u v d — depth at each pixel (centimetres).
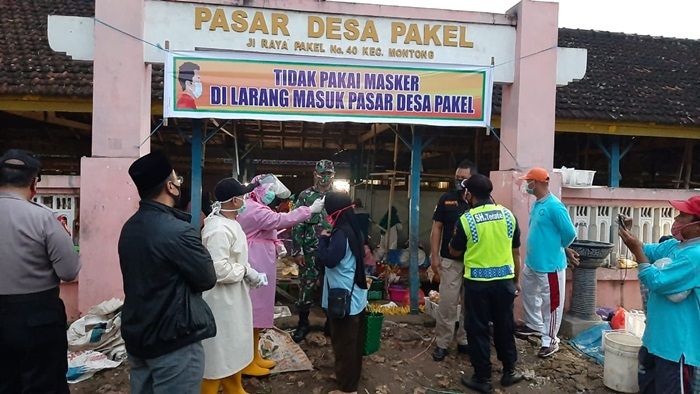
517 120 565
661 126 976
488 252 417
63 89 770
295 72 530
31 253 290
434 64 552
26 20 989
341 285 387
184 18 515
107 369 429
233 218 357
